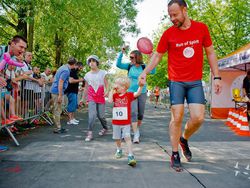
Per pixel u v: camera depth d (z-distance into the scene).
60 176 3.46
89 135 5.89
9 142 5.58
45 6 9.50
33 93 7.79
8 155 4.49
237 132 7.25
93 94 6.04
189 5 16.88
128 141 4.16
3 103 5.20
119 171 3.70
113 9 15.21
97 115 6.41
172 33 3.86
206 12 16.94
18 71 6.80
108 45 16.64
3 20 10.50
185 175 3.56
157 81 31.05
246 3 16.08
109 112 13.84
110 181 3.30
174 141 3.88
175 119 3.86
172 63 3.92
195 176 3.52
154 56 4.04
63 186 3.12
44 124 8.50
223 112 11.44
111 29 14.82
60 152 4.73
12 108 5.67
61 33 12.04
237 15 16.25
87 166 3.91
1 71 5.22
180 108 3.85
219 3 16.80
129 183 3.23
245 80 9.01
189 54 3.81
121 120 4.27
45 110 8.88
